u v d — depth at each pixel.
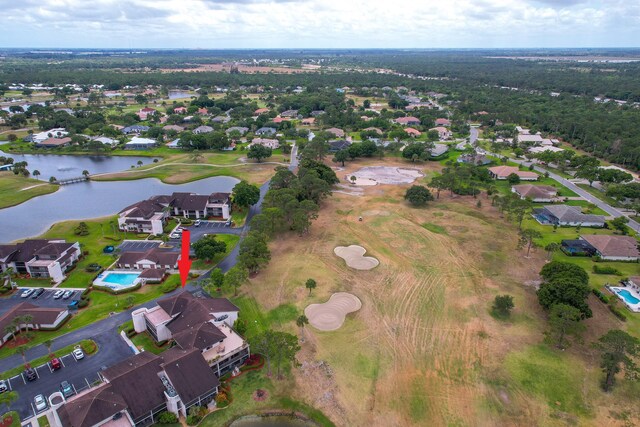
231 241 118.75
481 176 170.25
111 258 109.12
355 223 131.00
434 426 61.09
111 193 162.50
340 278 99.44
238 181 175.12
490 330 81.19
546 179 175.50
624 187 148.50
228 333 76.75
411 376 69.94
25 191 160.00
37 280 98.75
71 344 76.88
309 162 164.50
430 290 94.75
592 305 89.00
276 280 98.25
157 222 122.56
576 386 67.81
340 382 68.56
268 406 64.12
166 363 64.38
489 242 118.25
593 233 124.31
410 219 134.25
